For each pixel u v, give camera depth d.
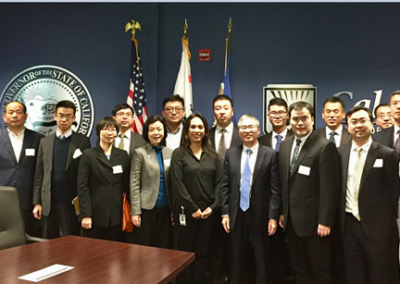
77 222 3.18
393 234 2.36
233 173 2.63
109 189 2.70
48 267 1.46
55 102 4.25
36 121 4.27
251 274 2.99
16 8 4.30
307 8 4.00
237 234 2.58
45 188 3.12
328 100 3.10
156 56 4.09
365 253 2.34
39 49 4.29
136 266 1.49
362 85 3.89
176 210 2.66
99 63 4.19
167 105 3.25
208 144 2.79
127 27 3.94
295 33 4.01
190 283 2.72
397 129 2.90
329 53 3.96
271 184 2.57
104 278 1.34
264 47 4.05
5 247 1.99
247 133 2.58
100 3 4.20
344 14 3.94
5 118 3.32
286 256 2.95
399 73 3.83
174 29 4.16
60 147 3.19
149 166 2.75
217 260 2.81
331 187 2.34
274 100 3.19
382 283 2.27
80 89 4.21
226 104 3.12
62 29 4.25
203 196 2.62
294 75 4.00
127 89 4.14
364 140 2.39
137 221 2.67
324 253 2.40
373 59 3.89
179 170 2.66
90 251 1.71
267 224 2.57
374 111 3.82
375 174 2.30
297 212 2.42
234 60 4.09
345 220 2.42
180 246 2.65
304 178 2.41
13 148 3.33
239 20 4.09
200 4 4.13
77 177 2.87
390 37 3.86
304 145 2.48
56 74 4.25
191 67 4.14
